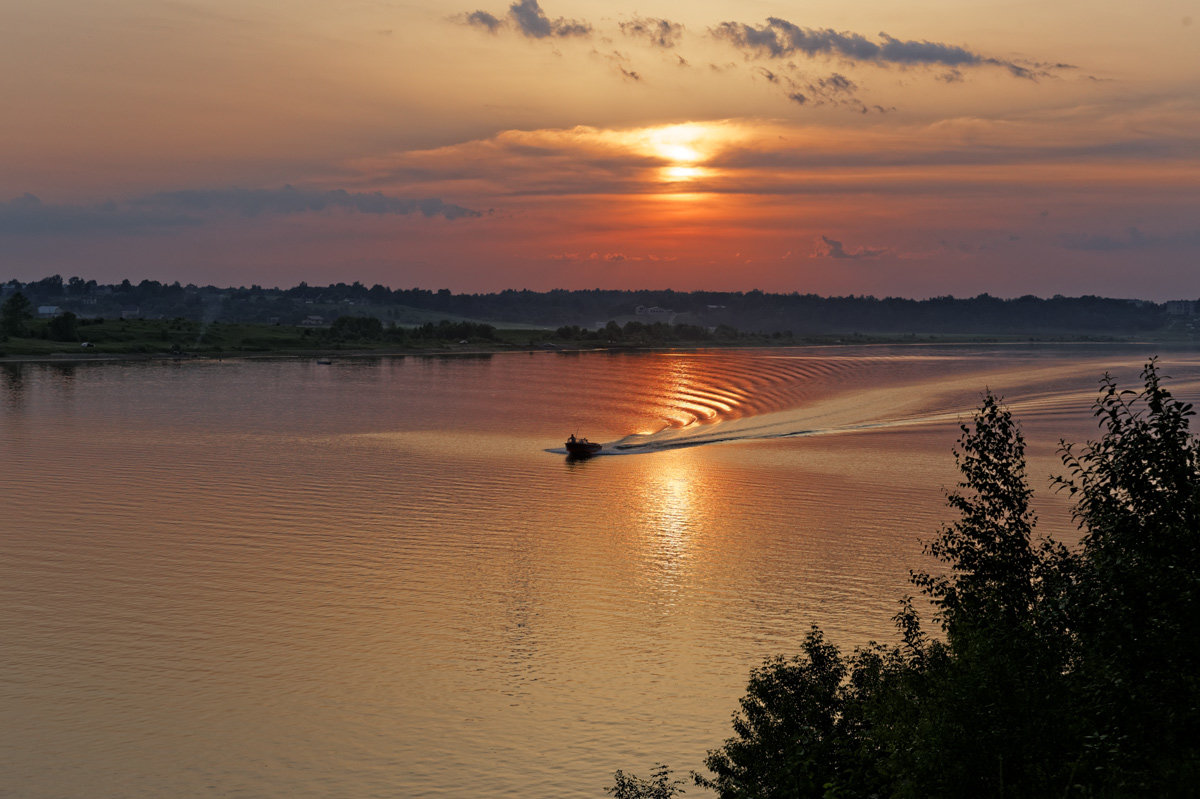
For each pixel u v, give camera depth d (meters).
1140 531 24.14
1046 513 102.69
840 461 143.75
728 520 106.00
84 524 101.25
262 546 93.56
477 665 65.38
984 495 30.53
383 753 53.84
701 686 62.59
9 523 101.12
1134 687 22.89
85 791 49.69
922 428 179.25
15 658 65.06
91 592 78.62
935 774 24.38
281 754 53.44
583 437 175.00
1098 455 25.78
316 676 63.28
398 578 84.00
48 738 54.75
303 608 75.81
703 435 177.62
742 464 142.38
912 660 31.16
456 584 82.50
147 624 71.69
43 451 149.25
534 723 57.38
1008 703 24.36
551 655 67.31
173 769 51.66
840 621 74.00
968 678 24.94
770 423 194.62
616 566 88.31
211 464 139.38
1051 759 23.55
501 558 90.69
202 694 60.31
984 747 23.89
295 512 108.56
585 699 60.66
